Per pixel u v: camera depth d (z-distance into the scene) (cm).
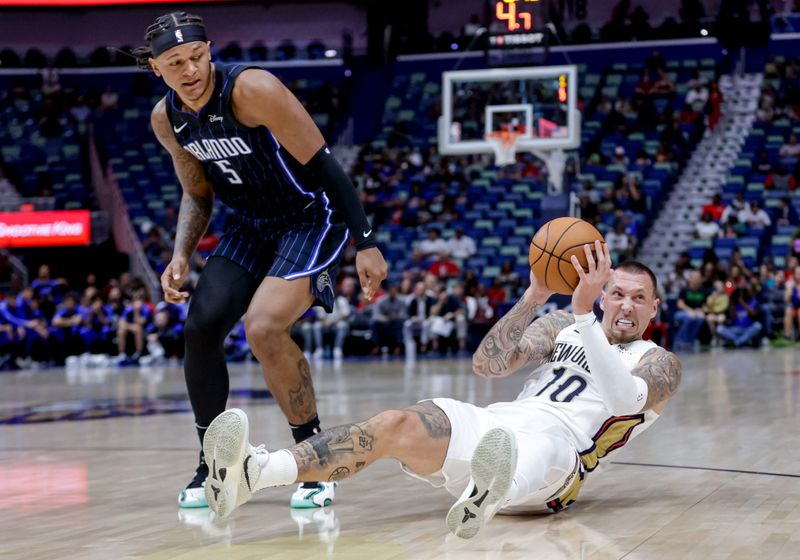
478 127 1395
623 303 332
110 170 1984
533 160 1966
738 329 1438
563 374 331
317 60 2273
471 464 260
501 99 1387
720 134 2019
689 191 1894
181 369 1323
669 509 332
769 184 1848
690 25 2166
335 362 1359
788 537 286
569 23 2195
